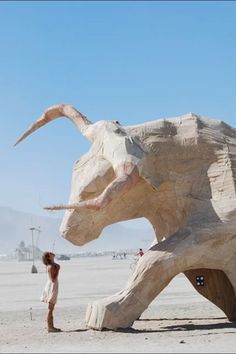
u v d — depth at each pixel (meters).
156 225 13.65
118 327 11.95
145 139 13.20
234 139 13.71
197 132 13.30
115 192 11.90
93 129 13.66
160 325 13.38
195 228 12.48
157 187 12.84
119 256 119.50
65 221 13.06
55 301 12.47
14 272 55.91
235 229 12.52
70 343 10.63
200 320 14.27
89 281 34.03
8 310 18.53
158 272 12.07
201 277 14.14
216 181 13.02
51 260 12.56
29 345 10.62
